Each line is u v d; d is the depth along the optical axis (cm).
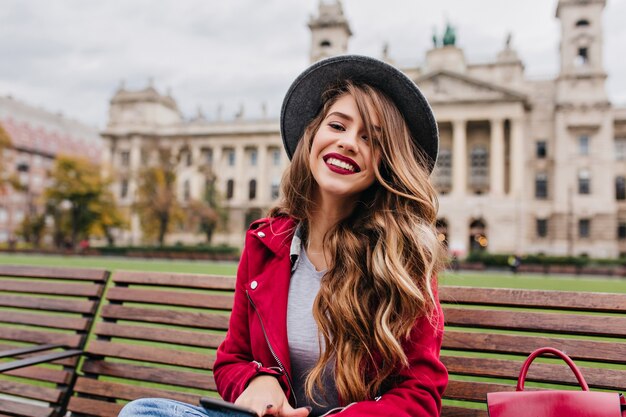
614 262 3897
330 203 287
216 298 373
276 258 285
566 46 5703
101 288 416
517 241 5200
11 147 6250
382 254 255
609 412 206
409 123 290
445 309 324
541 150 5825
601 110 5534
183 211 5853
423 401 232
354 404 229
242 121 7131
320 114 288
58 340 412
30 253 4941
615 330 290
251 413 191
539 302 307
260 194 6962
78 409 376
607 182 5475
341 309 249
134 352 382
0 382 403
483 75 5934
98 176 5991
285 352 259
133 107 7544
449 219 5397
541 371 299
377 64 275
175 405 236
